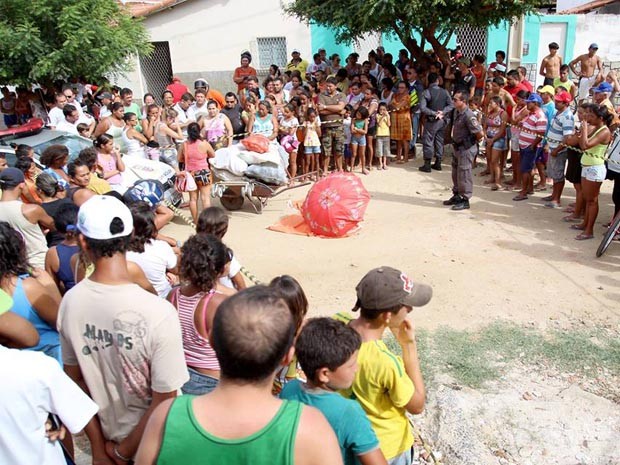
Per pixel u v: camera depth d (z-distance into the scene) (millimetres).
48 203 5508
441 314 6207
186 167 9039
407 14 11438
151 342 2594
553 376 5070
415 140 13359
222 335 1786
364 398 2855
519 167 10523
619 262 7359
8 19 12781
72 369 2775
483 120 11797
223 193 10055
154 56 19172
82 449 4156
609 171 8141
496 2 11688
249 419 1774
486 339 5664
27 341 2947
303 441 1753
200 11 18250
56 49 13016
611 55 19344
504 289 6723
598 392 4848
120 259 2688
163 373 2623
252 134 10375
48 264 4262
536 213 9367
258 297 1856
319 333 2371
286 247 8328
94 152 6730
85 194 5582
